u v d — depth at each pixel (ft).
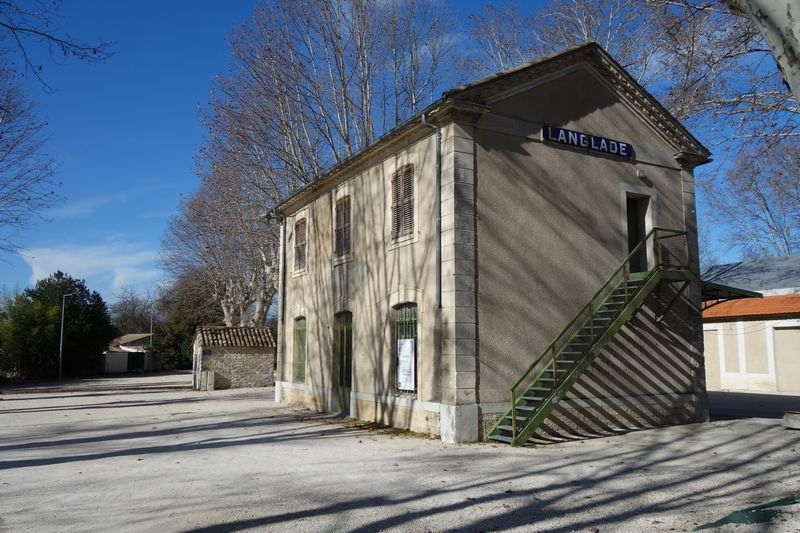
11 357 157.58
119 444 39.32
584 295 43.21
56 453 35.94
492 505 22.26
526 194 41.70
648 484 25.57
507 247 40.37
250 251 102.47
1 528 20.01
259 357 104.06
